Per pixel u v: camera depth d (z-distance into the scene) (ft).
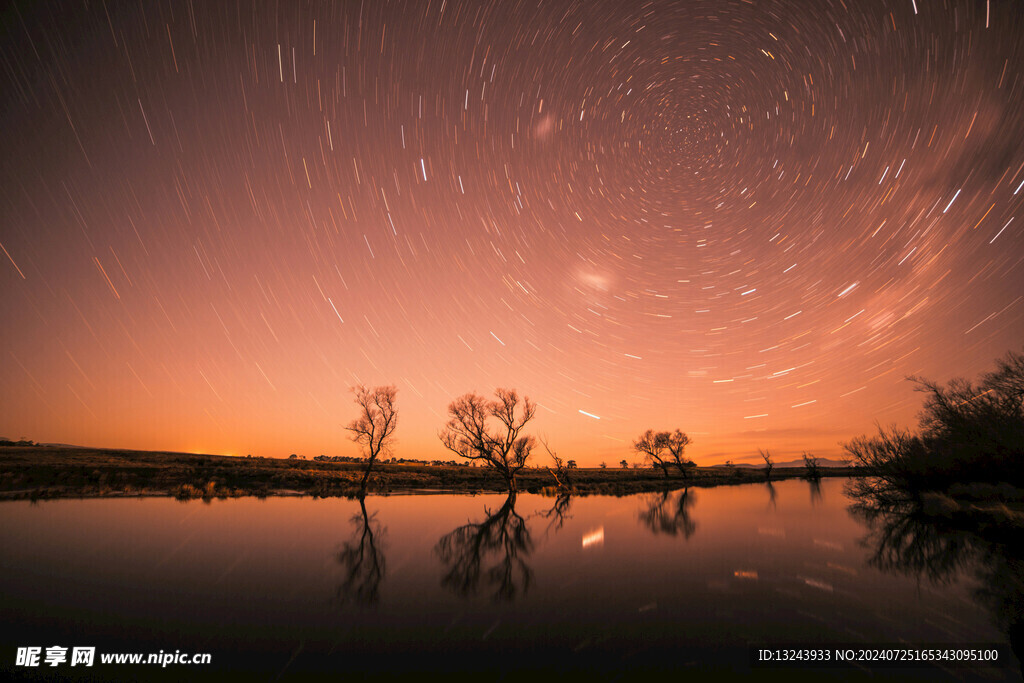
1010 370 60.85
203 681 19.12
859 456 81.71
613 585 33.83
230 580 34.14
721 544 49.73
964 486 63.67
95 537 48.57
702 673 20.06
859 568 38.29
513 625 25.86
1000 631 24.80
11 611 27.40
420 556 43.01
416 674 20.01
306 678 19.61
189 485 99.04
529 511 81.92
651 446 226.79
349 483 132.98
